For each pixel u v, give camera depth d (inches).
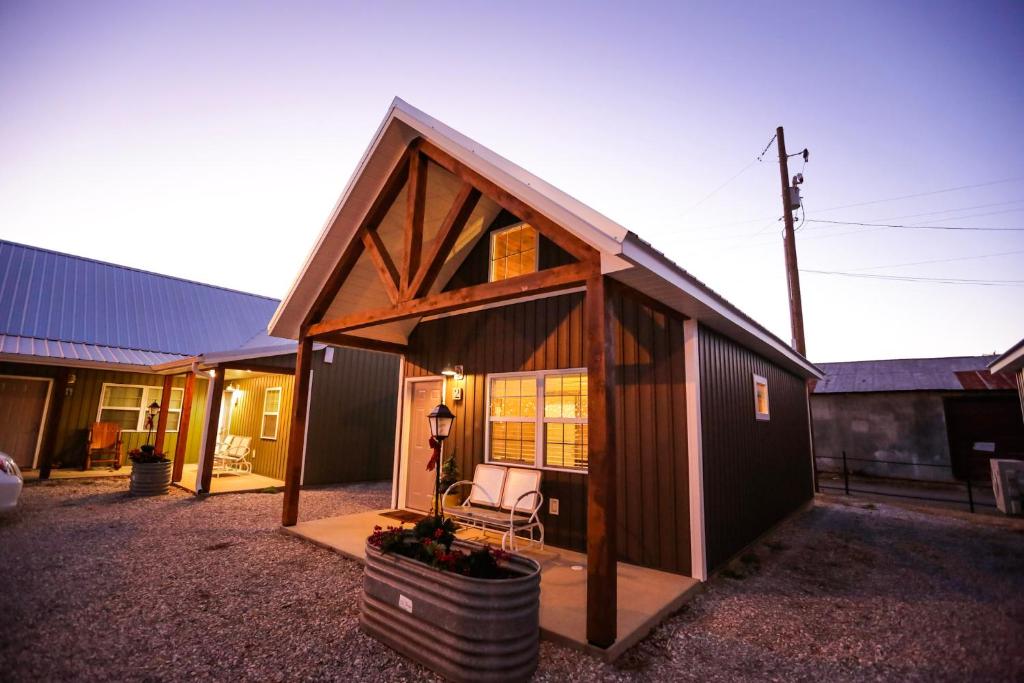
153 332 530.6
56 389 391.9
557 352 228.1
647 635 136.6
